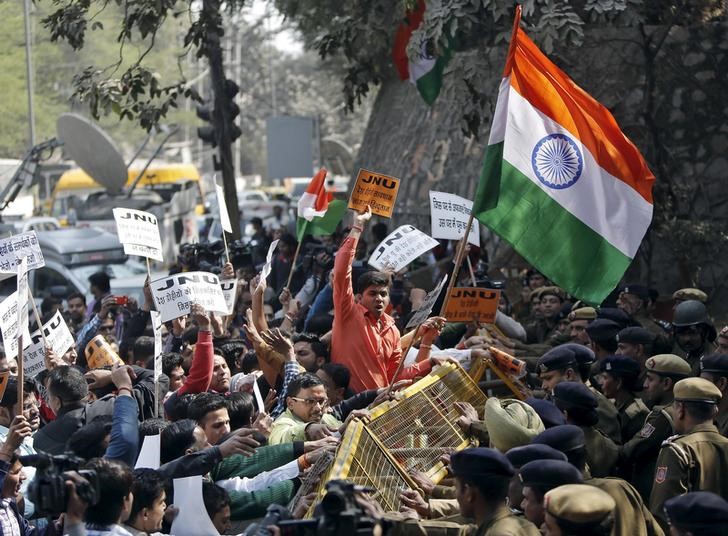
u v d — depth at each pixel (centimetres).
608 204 771
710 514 445
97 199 3022
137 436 625
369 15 1456
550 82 771
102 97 1410
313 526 434
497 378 810
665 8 1559
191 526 576
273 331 803
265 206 3875
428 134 1911
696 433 621
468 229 764
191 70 5166
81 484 482
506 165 759
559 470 500
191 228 3072
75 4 1361
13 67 3616
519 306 1338
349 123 6681
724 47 1580
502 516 502
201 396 685
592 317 945
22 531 609
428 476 629
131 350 962
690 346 891
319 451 639
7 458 592
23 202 3884
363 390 822
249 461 650
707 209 1546
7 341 741
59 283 1823
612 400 748
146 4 1373
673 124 1575
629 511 560
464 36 1435
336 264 831
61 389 746
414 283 1512
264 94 7438
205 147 5822
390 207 898
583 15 1434
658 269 1526
